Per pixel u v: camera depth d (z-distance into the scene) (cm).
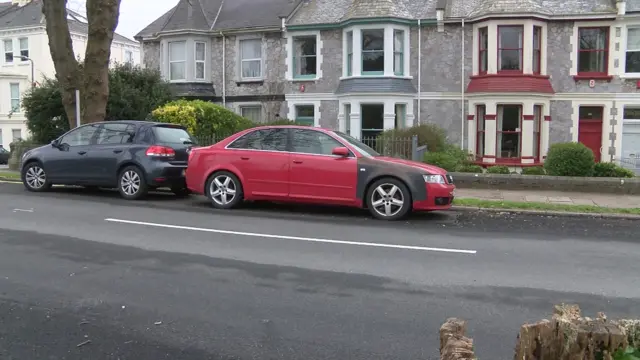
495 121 2047
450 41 2144
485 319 483
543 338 220
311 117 2317
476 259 691
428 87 2167
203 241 764
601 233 886
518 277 613
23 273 605
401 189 966
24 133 3650
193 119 1697
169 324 468
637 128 2075
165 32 2430
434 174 973
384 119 2120
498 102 2036
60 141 1257
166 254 690
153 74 1953
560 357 218
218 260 665
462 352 218
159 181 1156
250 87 2389
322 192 1000
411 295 546
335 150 991
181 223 895
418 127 1780
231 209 1052
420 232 860
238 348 422
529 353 220
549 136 2102
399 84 2136
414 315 491
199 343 431
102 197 1197
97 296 534
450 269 641
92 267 630
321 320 479
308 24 2258
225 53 2427
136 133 1195
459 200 1170
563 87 2092
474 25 2106
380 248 739
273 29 2308
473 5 2172
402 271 629
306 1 2380
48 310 498
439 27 2141
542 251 742
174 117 1684
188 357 407
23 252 693
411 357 408
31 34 3597
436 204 968
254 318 482
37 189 1270
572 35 2075
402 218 981
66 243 742
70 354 410
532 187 1448
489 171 1692
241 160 1044
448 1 2227
